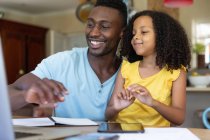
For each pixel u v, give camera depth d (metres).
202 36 2.70
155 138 0.63
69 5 5.34
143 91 0.92
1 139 0.47
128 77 1.17
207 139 0.63
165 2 2.36
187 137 0.64
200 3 2.72
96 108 1.17
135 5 3.00
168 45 1.14
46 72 1.18
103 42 1.19
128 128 0.72
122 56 1.27
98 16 1.19
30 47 5.45
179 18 2.78
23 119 0.89
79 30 5.63
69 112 1.17
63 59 1.24
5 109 0.47
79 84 1.19
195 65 2.62
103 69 1.23
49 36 5.73
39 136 0.59
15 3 5.24
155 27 1.16
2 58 0.45
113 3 1.23
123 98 0.97
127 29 1.24
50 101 0.59
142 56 1.22
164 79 1.11
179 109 1.01
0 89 0.46
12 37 5.14
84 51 1.29
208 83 2.41
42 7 5.50
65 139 0.58
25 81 0.78
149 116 1.04
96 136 0.58
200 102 2.45
